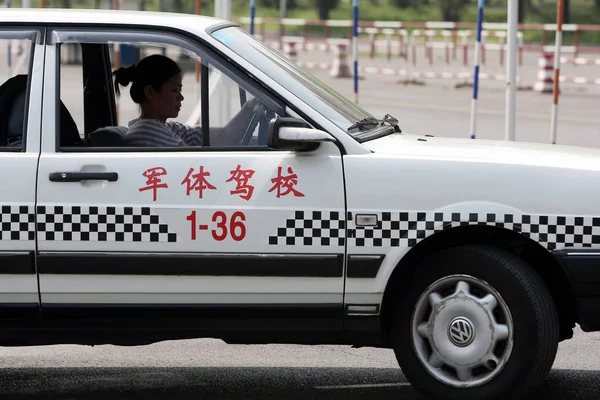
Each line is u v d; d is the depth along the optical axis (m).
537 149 7.45
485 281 6.90
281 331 7.10
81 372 8.51
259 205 6.90
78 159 6.97
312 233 6.89
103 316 7.05
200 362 8.79
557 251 6.82
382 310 7.04
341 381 8.17
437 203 6.86
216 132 7.09
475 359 6.95
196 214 6.91
